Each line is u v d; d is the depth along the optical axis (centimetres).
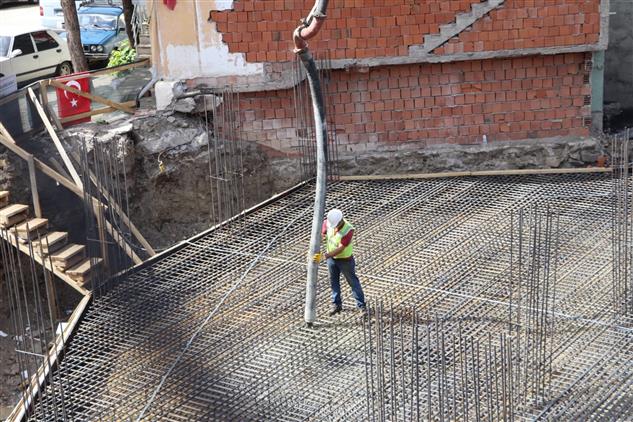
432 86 1413
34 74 2127
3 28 2245
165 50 1386
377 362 795
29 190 1277
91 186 1193
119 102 1429
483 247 1137
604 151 1423
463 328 943
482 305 993
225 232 1243
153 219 1427
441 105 1422
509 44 1369
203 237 1232
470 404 804
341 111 1423
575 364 861
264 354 945
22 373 998
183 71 1392
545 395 809
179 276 1132
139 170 1402
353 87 1412
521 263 1022
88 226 1178
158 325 1022
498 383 823
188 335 995
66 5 1752
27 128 1270
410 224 1223
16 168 1270
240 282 1106
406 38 1370
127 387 905
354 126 1431
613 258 1013
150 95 1497
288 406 848
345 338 960
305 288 1080
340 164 1442
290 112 1423
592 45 1368
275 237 1216
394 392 777
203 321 1020
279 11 1362
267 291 1080
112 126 1374
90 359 961
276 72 1392
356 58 1379
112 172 1316
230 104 1386
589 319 944
